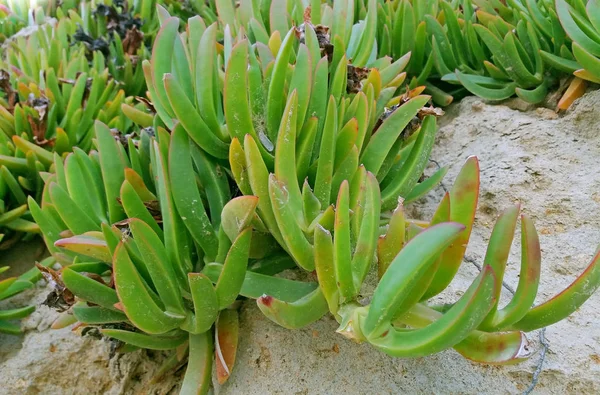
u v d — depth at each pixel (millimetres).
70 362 454
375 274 361
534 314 264
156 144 323
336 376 327
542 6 572
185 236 343
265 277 326
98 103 622
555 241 410
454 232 219
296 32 431
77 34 752
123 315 340
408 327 323
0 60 723
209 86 341
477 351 250
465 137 541
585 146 472
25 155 567
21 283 497
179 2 825
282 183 298
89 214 375
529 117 527
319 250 266
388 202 375
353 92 416
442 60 599
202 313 307
